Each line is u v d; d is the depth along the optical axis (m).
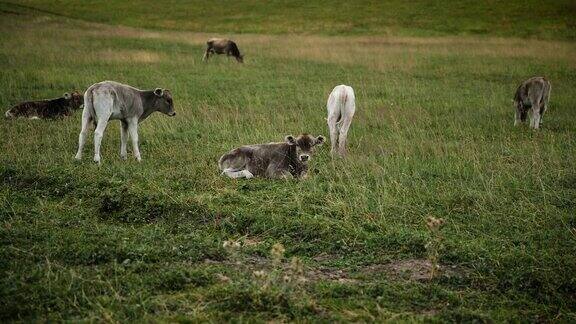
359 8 65.88
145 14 65.25
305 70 32.56
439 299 8.23
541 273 8.68
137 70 30.41
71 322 7.09
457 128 19.53
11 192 11.59
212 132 17.78
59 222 10.13
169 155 15.03
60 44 38.19
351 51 39.72
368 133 18.61
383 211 11.11
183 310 7.56
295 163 13.64
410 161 14.83
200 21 61.91
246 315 7.49
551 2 63.84
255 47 43.22
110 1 72.31
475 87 28.38
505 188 12.50
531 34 51.47
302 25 58.22
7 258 8.67
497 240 9.96
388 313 7.70
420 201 11.74
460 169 14.02
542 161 14.36
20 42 37.59
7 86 24.84
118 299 7.66
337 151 15.95
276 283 8.21
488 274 8.86
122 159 14.69
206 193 11.85
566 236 10.05
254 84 28.00
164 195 11.27
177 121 19.00
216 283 8.29
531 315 7.94
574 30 52.22
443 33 52.81
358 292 8.23
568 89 28.25
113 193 11.22
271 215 10.79
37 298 7.61
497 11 61.16
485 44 44.28
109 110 14.19
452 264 9.26
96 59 32.84
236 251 9.29
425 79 30.53
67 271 8.35
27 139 15.87
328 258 9.51
